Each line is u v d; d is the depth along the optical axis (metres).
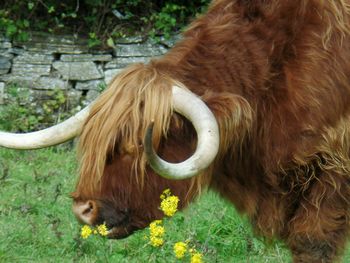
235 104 6.86
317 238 7.38
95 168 6.74
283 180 7.31
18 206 10.00
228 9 7.41
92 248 8.84
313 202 7.30
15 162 12.35
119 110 6.68
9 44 14.36
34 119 14.02
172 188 6.95
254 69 7.09
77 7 14.34
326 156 7.15
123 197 6.84
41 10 14.59
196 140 6.87
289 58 7.13
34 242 9.03
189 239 8.21
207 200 10.18
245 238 9.20
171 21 14.45
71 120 6.98
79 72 14.34
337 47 7.14
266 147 7.17
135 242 9.05
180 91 6.66
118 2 14.55
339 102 7.11
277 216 7.47
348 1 7.34
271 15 7.26
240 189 7.50
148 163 6.60
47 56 14.38
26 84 14.28
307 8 7.21
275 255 9.00
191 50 7.11
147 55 14.52
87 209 6.87
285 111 7.09
